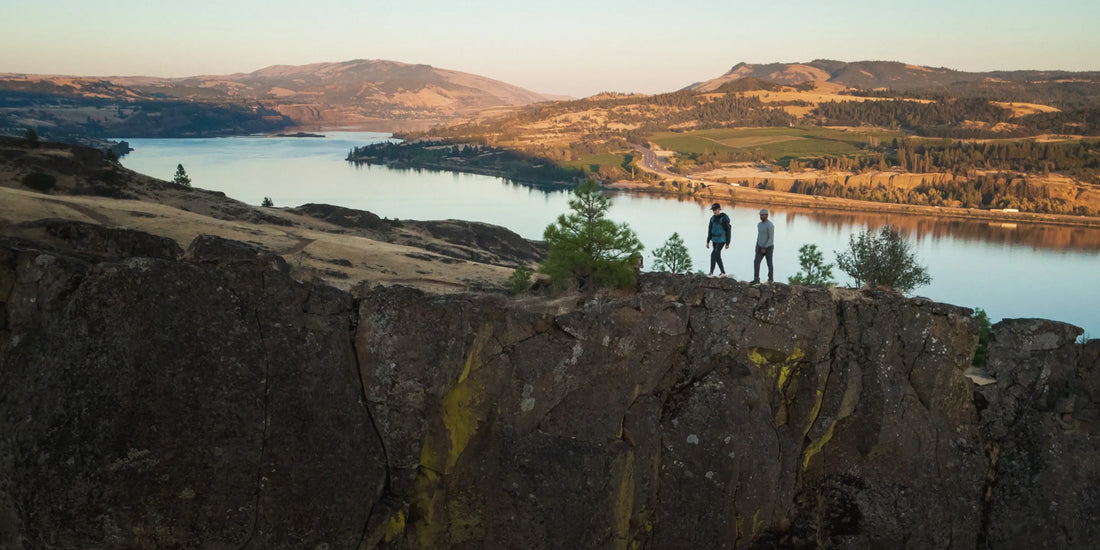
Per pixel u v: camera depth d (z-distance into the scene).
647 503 15.81
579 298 17.34
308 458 12.09
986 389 18.69
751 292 17.28
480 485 13.92
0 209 52.78
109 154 109.19
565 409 14.94
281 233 71.75
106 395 10.74
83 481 10.49
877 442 17.62
